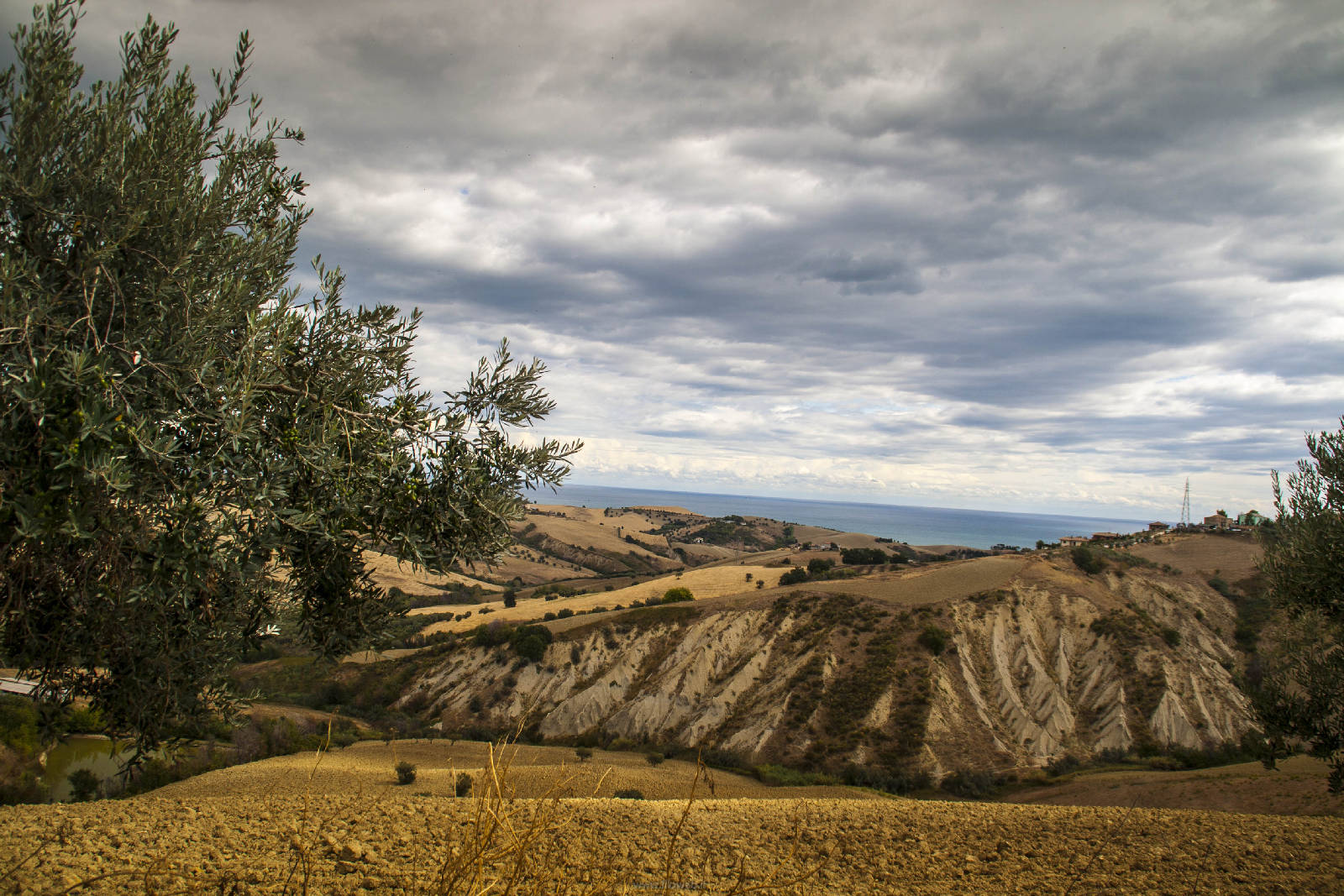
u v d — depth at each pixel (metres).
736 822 9.20
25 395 3.13
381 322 5.12
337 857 5.53
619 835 7.33
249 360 3.74
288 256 4.99
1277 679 12.15
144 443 3.43
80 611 3.85
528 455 5.14
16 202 3.77
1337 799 20.92
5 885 4.32
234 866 5.26
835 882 6.46
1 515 3.21
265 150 4.97
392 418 4.68
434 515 4.69
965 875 6.97
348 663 61.94
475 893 3.00
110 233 3.88
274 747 32.75
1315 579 10.58
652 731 52.09
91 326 3.57
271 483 3.89
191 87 4.58
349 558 4.64
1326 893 6.11
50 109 3.86
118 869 4.93
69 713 4.41
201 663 4.21
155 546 3.60
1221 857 7.53
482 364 5.12
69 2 4.05
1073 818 10.07
